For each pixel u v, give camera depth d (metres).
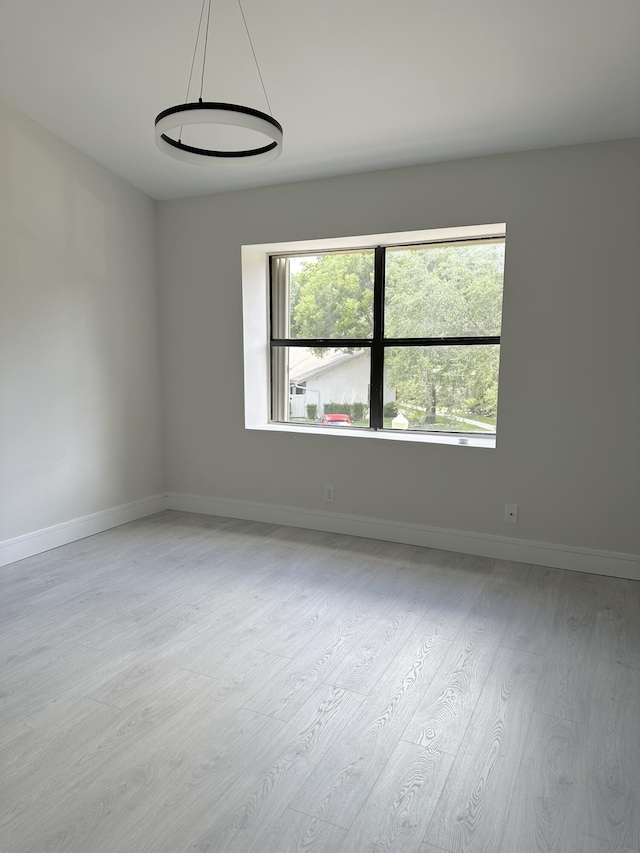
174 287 4.79
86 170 4.12
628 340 3.43
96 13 2.81
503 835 1.70
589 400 3.55
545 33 2.66
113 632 2.87
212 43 2.94
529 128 3.34
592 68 2.83
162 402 4.98
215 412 4.77
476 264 4.12
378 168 3.95
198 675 2.51
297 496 4.54
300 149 3.77
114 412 4.50
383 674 2.52
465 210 3.75
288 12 2.68
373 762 1.99
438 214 3.83
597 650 2.73
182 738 2.11
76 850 1.63
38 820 1.73
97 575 3.58
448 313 4.23
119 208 4.42
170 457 5.02
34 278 3.81
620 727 2.19
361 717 2.23
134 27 2.88
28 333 3.79
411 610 3.13
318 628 2.93
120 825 1.72
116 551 4.00
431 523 4.08
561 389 3.61
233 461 4.75
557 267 3.55
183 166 4.16
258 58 3.01
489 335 4.12
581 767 1.98
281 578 3.55
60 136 3.90
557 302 3.56
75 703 2.30
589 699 2.36
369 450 4.23
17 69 3.25
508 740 2.11
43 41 3.03
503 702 2.33
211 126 3.54
